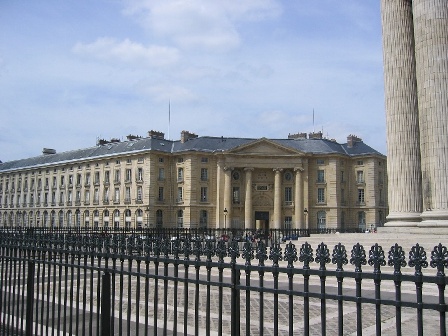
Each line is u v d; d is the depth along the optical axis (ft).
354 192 294.87
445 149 68.03
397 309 11.64
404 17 81.00
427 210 70.08
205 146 287.07
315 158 292.20
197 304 16.52
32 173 361.30
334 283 49.21
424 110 70.64
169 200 285.23
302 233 191.01
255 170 289.94
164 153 284.61
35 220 352.08
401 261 12.19
